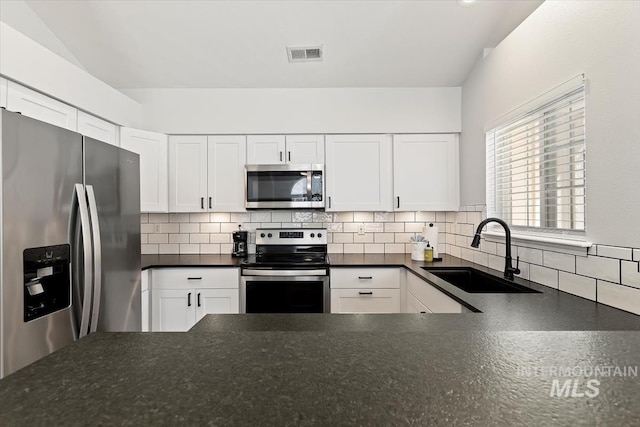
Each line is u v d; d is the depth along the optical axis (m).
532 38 1.82
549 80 1.67
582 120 1.51
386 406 0.31
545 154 1.75
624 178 1.24
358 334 0.50
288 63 2.66
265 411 0.31
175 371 0.38
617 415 0.30
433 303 1.94
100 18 2.23
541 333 0.50
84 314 1.56
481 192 2.50
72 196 1.55
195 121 2.93
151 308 2.68
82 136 1.62
